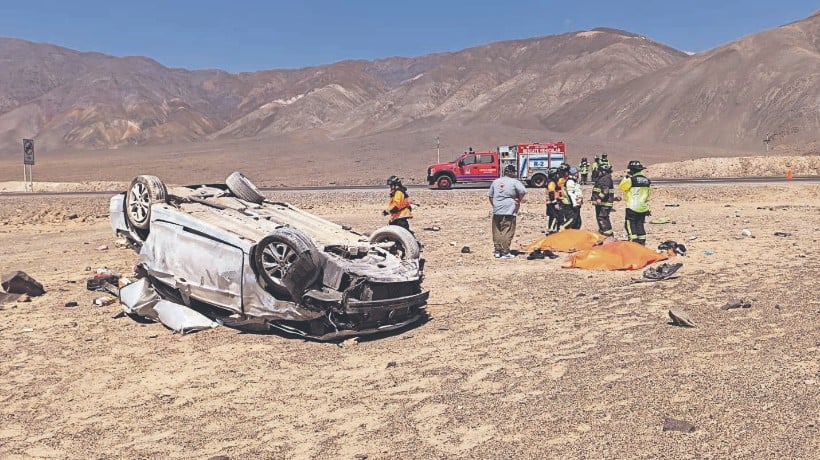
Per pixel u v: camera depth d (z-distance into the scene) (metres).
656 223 21.11
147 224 10.36
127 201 10.66
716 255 13.80
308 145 117.12
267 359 7.79
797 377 6.26
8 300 11.05
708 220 22.00
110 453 5.46
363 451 5.29
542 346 7.85
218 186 11.59
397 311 8.85
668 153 108.31
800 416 5.38
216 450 5.43
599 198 16.23
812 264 12.38
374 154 99.94
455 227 21.72
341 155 101.38
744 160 59.66
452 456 5.09
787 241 15.79
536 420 5.66
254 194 11.16
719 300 9.73
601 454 4.96
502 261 14.28
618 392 6.17
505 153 43.88
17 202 36.12
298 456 5.25
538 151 43.75
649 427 5.37
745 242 15.73
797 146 129.38
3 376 7.40
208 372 7.38
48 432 5.92
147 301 9.64
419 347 8.09
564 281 11.76
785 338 7.58
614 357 7.23
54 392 6.88
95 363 7.77
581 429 5.42
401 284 9.02
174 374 7.34
